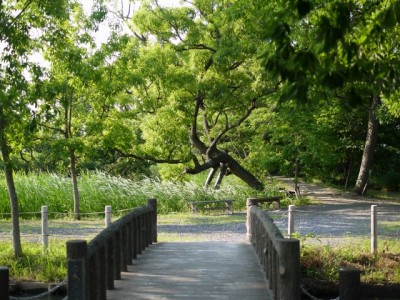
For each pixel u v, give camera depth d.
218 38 26.50
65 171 30.67
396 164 37.44
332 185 37.97
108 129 22.02
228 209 24.78
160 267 10.82
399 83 7.08
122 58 20.89
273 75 6.21
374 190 36.59
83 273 6.79
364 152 31.89
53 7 12.62
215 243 14.66
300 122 26.70
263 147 28.91
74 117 21.92
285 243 6.72
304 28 13.66
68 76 16.77
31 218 22.25
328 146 27.53
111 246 8.97
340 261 12.16
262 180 30.19
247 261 11.48
